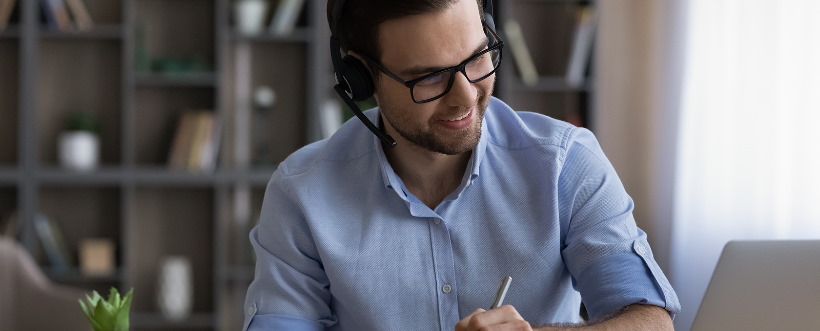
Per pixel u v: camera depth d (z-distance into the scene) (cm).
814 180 341
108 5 442
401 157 141
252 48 451
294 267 146
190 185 450
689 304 410
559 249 141
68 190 446
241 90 452
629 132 464
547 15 465
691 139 412
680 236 420
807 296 116
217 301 436
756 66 372
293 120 452
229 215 458
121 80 440
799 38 349
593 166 141
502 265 141
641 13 461
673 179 430
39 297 308
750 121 374
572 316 150
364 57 130
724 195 391
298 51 452
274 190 149
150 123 446
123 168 425
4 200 443
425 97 123
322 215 143
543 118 147
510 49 441
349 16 130
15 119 442
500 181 142
